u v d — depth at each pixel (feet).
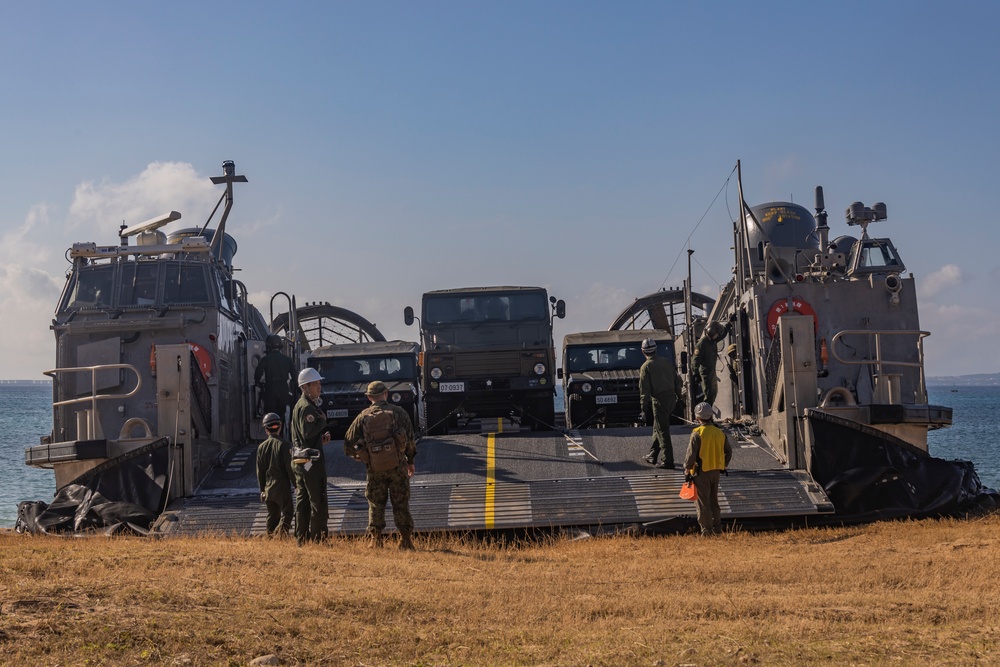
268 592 27.45
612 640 23.39
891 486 51.49
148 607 24.23
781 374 56.54
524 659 21.75
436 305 74.84
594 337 87.35
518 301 75.00
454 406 74.08
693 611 26.71
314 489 43.52
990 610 26.18
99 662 20.04
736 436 62.49
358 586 29.66
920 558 36.76
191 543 40.40
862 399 69.05
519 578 33.40
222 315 70.13
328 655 21.76
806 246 78.54
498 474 56.39
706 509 46.96
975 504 52.19
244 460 62.34
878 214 77.46
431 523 49.24
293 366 71.46
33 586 25.21
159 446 55.21
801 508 49.62
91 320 67.51
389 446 41.86
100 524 51.70
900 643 22.63
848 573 33.42
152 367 66.49
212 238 78.02
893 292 70.13
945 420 54.19
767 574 33.78
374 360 82.79
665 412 56.44
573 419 82.38
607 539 46.80
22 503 54.85
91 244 69.31
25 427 313.53
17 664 19.61
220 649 21.50
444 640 23.36
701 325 84.38
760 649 22.22
